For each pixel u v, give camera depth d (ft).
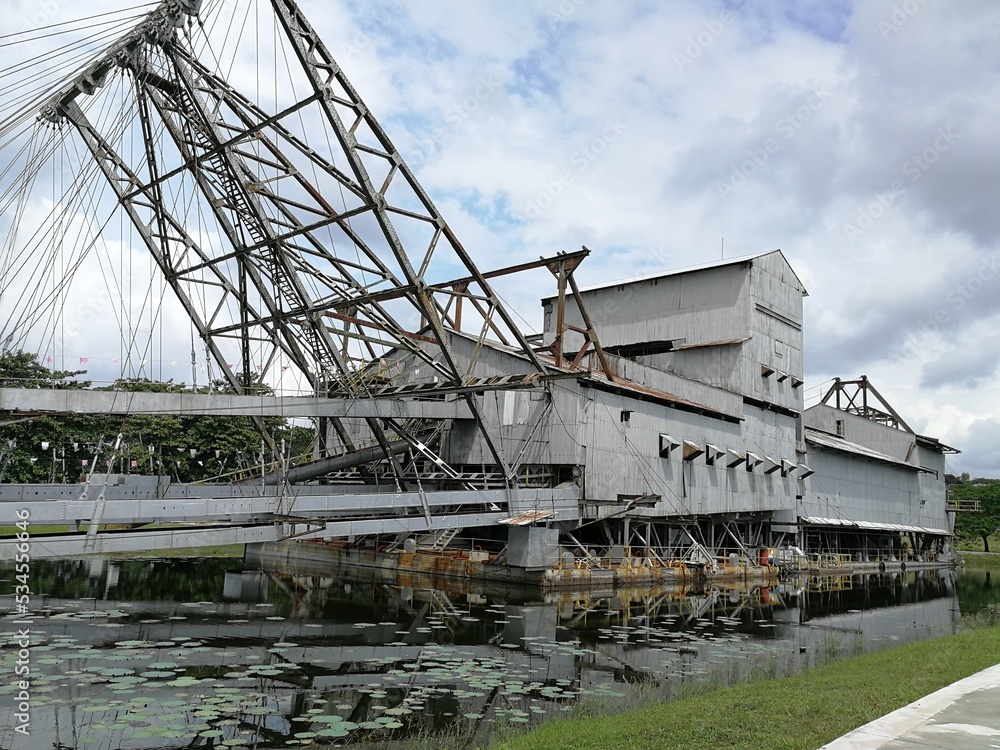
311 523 74.28
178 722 38.14
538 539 99.96
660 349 164.55
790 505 165.37
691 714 34.76
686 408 135.03
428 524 87.56
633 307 170.60
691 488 132.16
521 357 112.57
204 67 79.10
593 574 104.78
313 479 116.16
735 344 152.87
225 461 176.35
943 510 257.55
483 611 79.51
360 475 124.06
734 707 36.04
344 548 127.75
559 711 42.70
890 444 232.12
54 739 35.14
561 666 54.75
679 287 165.07
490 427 118.83
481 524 94.27
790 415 172.35
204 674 47.62
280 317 93.25
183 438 169.58
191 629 62.80
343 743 36.32
